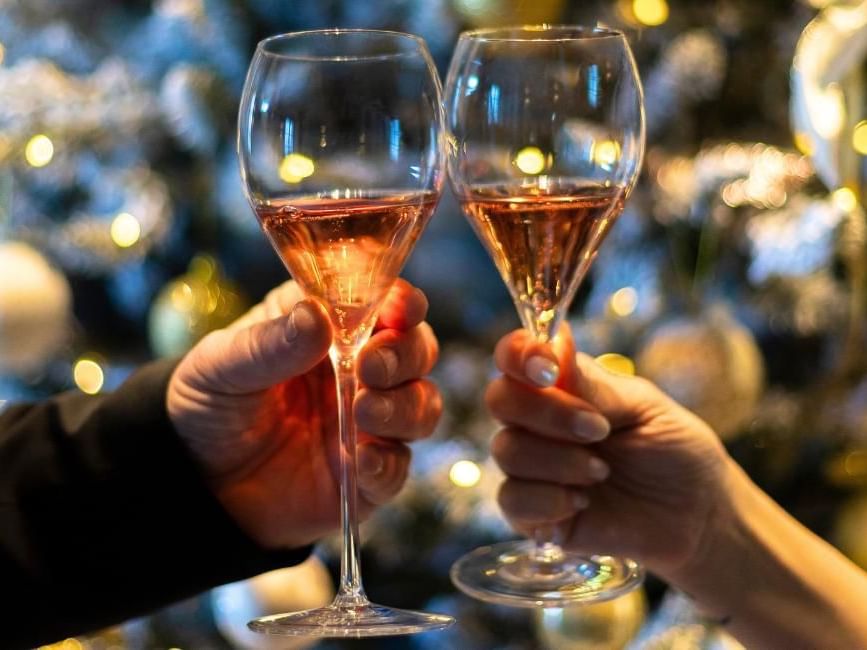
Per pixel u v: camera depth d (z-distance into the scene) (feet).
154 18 4.60
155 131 4.54
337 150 2.33
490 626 4.64
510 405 2.77
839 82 3.12
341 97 2.32
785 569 2.83
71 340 4.83
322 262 2.35
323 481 2.84
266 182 2.33
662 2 4.06
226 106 4.44
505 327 4.91
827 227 3.87
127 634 4.30
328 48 2.35
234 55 4.42
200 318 4.31
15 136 4.40
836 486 4.60
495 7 4.00
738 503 2.85
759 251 3.98
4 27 4.76
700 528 2.84
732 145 4.09
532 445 2.80
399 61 2.35
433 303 5.12
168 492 2.78
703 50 3.97
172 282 4.75
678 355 3.78
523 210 2.50
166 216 4.55
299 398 2.84
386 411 2.67
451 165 2.55
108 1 4.93
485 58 2.51
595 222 2.52
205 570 2.81
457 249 5.26
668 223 4.19
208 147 4.47
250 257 5.17
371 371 2.63
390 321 2.66
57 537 2.76
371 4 4.38
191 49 4.48
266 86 2.33
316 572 4.08
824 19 3.16
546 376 2.64
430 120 2.36
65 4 4.81
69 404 2.90
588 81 2.49
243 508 2.84
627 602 3.74
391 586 4.81
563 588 2.67
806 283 4.15
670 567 2.87
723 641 3.77
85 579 2.77
